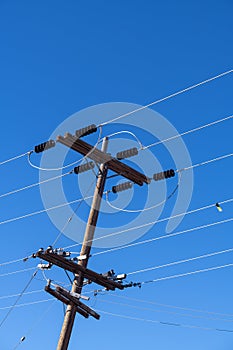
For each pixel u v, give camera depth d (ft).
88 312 64.59
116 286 67.21
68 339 62.90
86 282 66.33
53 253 64.08
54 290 63.67
